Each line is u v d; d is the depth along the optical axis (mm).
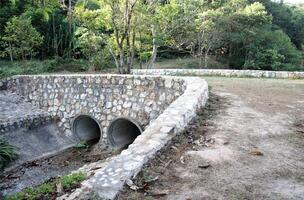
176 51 34781
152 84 11469
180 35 25766
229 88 11742
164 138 5098
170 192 3816
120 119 12539
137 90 11961
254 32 33562
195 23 26703
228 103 8727
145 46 21594
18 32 23078
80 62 28672
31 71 23516
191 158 4809
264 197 3674
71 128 14086
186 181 4086
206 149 5164
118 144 13453
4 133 12086
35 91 15164
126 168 4121
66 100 14195
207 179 4137
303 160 4730
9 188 9602
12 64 24484
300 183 4016
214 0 30594
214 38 31094
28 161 11578
